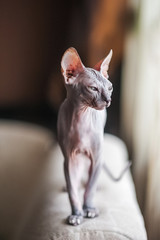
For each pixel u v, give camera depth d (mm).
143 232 1099
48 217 1146
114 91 1972
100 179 1335
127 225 1104
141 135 1720
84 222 1104
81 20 2078
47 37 2539
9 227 1692
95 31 1956
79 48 2104
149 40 1646
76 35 2170
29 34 2529
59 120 1065
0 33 2510
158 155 1503
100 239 1059
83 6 2025
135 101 1838
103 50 1949
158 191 1483
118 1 1862
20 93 2660
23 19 2494
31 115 2600
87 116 1040
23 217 1349
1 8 2457
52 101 2441
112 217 1131
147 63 1679
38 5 2473
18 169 1702
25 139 1718
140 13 1756
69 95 1022
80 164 1122
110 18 1895
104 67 1042
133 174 1868
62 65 997
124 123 1944
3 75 2605
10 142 1716
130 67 1856
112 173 1385
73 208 1110
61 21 2506
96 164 1104
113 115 2002
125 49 1883
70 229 1078
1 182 1705
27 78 2629
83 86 989
